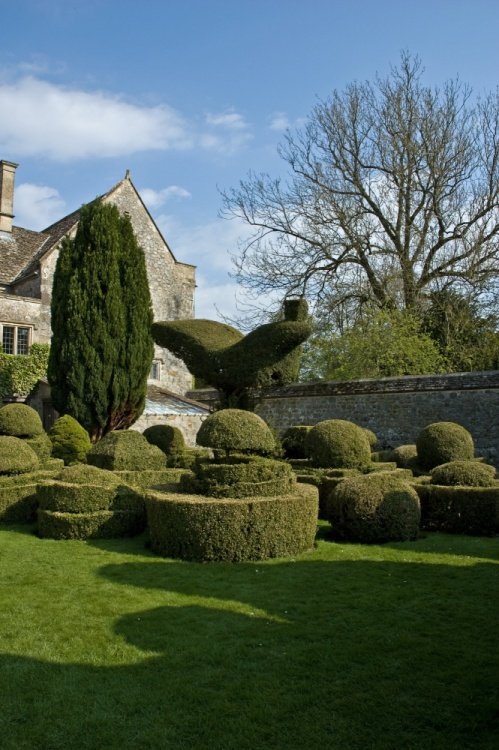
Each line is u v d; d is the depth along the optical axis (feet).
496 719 12.69
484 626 18.16
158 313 85.87
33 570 24.13
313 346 83.92
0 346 67.92
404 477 38.32
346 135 84.58
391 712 13.01
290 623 18.31
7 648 16.33
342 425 40.09
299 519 27.37
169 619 18.53
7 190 83.51
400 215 83.30
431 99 81.15
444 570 24.62
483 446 54.13
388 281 81.30
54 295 57.26
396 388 59.31
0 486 34.78
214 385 48.78
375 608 19.76
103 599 20.45
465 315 79.20
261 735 12.14
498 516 31.81
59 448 49.70
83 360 55.16
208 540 25.64
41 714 12.94
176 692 13.87
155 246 86.69
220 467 28.02
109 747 11.75
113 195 82.69
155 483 37.55
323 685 14.25
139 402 58.80
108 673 14.84
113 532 30.42
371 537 30.12
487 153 79.66
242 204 88.74
